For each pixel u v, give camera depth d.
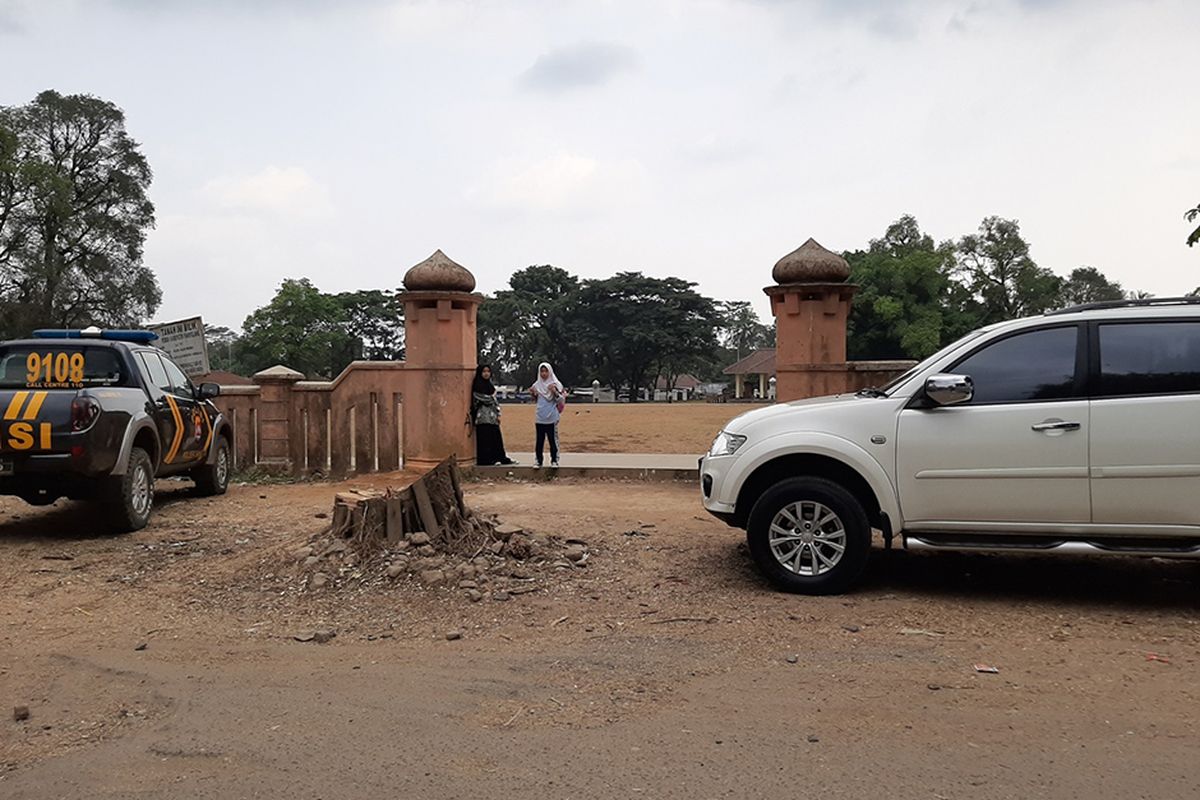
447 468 7.49
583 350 102.75
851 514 6.34
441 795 3.62
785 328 12.52
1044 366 6.24
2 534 9.10
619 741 4.11
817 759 3.90
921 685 4.75
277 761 3.96
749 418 6.87
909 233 76.56
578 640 5.57
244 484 13.55
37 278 54.81
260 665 5.24
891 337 71.12
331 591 6.58
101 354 9.78
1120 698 4.55
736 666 5.07
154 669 5.19
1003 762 3.85
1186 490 5.88
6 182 52.56
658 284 100.62
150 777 3.82
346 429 14.12
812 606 6.19
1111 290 89.81
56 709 4.62
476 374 14.02
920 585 6.75
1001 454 6.16
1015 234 72.25
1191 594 6.49
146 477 9.38
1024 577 6.99
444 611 6.16
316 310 88.69
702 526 9.01
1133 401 5.99
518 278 110.06
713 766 3.84
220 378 46.97
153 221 63.56
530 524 8.95
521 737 4.18
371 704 4.61
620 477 13.25
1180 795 3.55
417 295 13.56
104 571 7.50
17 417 8.37
